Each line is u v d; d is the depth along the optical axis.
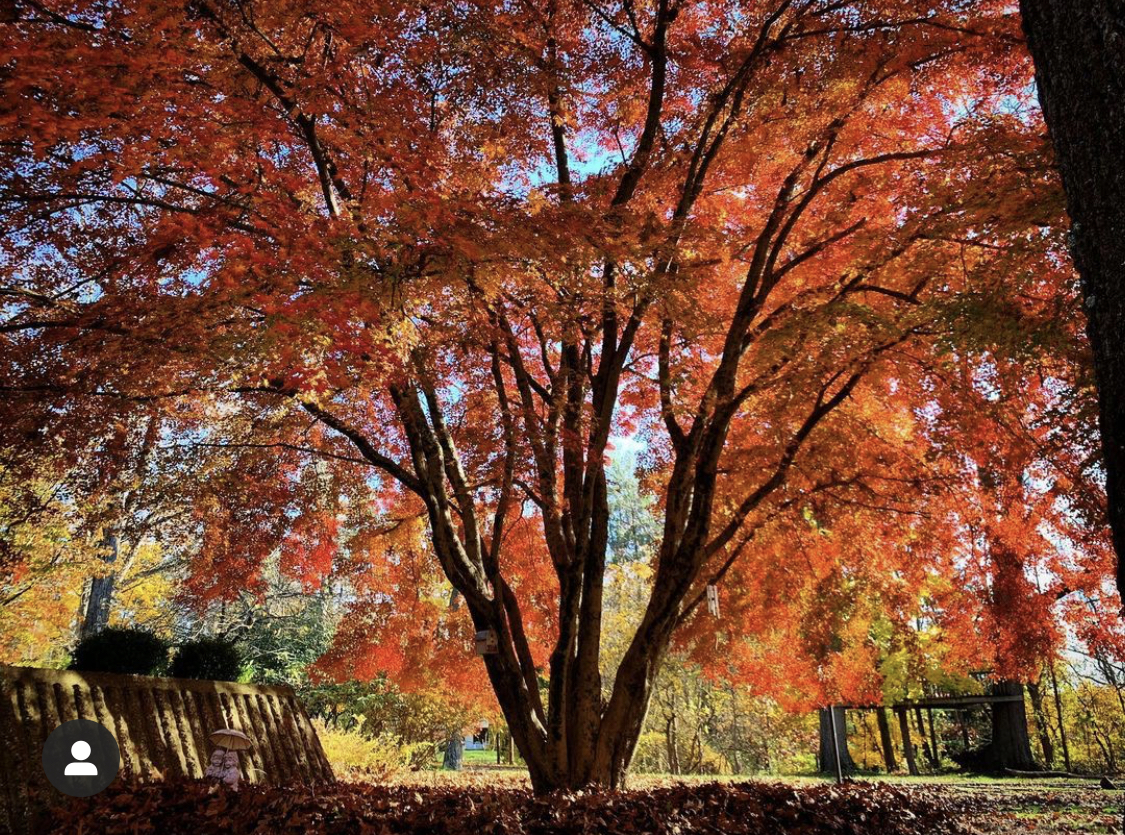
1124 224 2.09
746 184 9.95
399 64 7.01
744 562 10.47
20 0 5.25
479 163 8.61
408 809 6.20
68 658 20.69
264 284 5.87
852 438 9.80
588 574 8.57
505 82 7.91
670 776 17.02
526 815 6.06
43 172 6.56
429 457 8.66
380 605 11.53
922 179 8.23
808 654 10.54
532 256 6.14
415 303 6.26
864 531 10.48
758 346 7.69
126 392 7.21
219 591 10.28
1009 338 6.42
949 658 12.13
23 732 5.96
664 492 11.46
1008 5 7.33
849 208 8.66
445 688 16.00
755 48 7.88
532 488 10.02
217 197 6.62
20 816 5.54
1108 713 29.42
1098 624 10.59
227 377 6.69
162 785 6.40
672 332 9.16
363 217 5.92
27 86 5.08
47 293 8.03
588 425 8.93
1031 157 6.45
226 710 8.38
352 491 10.77
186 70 5.56
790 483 9.88
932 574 11.04
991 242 7.10
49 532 13.91
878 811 7.25
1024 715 17.80
